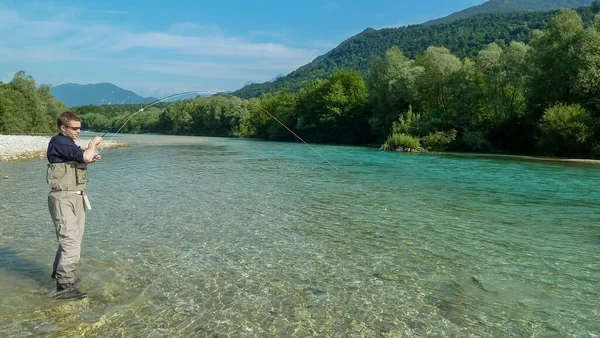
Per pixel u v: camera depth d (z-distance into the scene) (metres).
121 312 4.56
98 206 10.46
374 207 10.91
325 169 20.83
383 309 4.81
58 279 5.00
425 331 4.32
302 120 63.81
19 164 21.28
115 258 6.38
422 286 5.53
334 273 5.96
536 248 7.35
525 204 11.62
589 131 30.70
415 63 51.09
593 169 22.05
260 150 38.03
